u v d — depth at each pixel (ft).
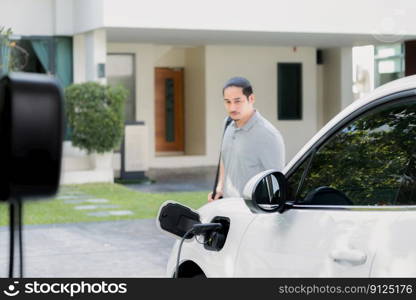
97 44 53.98
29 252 29.53
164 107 74.69
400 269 8.28
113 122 52.19
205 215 12.45
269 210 9.88
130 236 33.01
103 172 54.13
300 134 74.38
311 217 9.82
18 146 2.81
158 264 27.14
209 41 64.75
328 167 9.89
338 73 74.79
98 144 52.29
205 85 70.90
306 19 55.93
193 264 13.19
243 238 11.10
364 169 9.30
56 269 26.22
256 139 16.10
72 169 55.11
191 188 52.60
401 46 72.28
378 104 9.35
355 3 56.95
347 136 9.69
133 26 51.49
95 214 39.32
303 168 10.32
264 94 72.95
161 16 52.11
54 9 57.26
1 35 50.03
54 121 2.86
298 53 73.92
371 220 8.87
